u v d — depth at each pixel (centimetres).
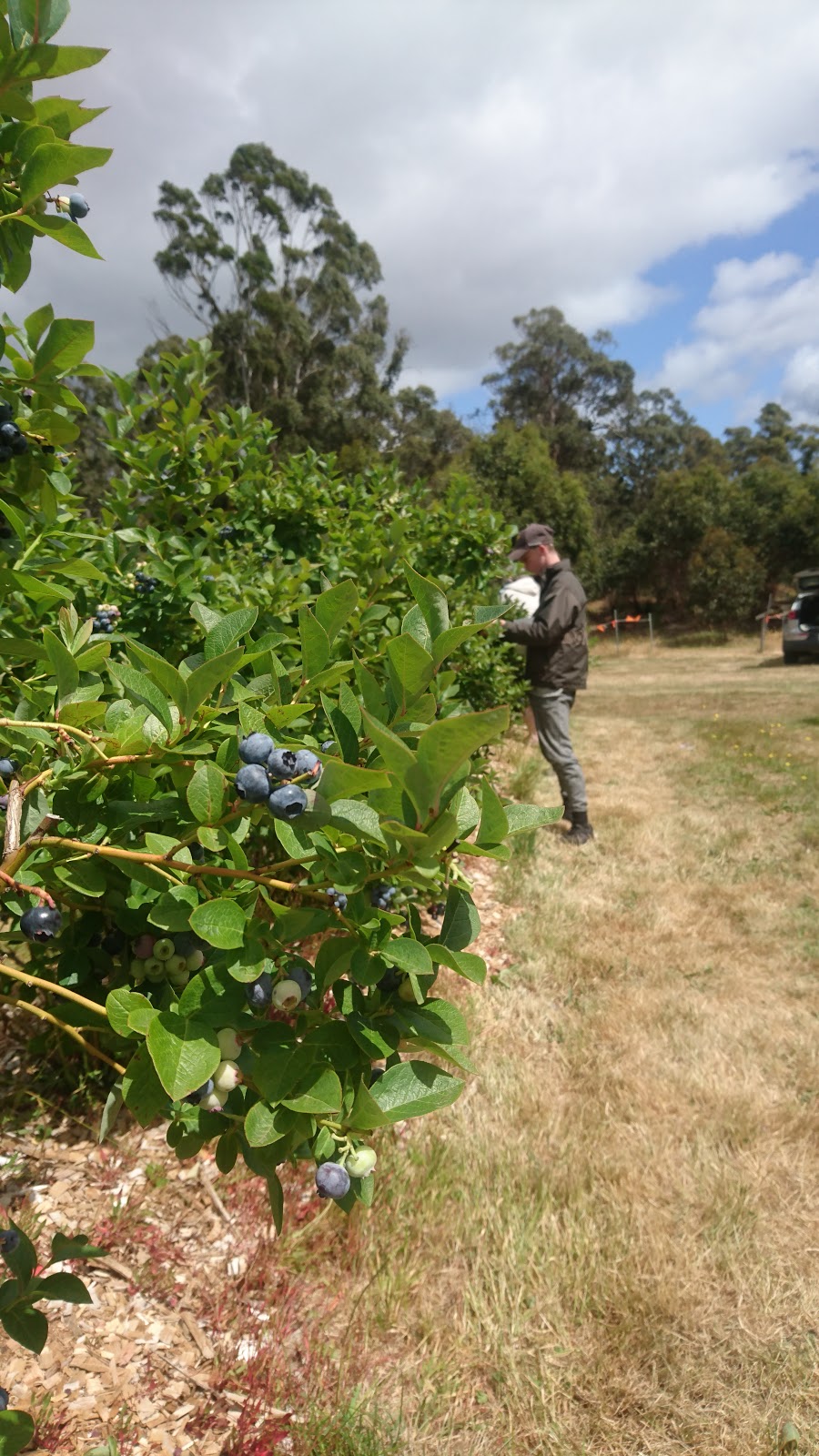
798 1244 250
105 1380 188
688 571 3053
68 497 222
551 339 5862
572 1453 192
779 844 592
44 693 129
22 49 99
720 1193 265
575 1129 290
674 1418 202
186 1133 112
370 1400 196
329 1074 95
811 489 3070
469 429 5103
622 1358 213
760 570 2930
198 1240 231
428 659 96
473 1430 195
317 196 4166
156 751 109
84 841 127
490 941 438
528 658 582
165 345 3638
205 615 123
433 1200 251
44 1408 175
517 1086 311
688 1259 240
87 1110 266
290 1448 184
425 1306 222
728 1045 350
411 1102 103
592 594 3331
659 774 801
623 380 6044
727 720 1101
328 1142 104
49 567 173
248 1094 106
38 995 178
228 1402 189
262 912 120
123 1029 93
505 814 93
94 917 150
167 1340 201
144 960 125
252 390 4103
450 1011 107
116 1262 217
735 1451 194
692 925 465
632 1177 269
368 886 106
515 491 3020
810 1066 337
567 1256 238
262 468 459
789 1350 217
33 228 112
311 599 307
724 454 6731
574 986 396
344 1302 222
